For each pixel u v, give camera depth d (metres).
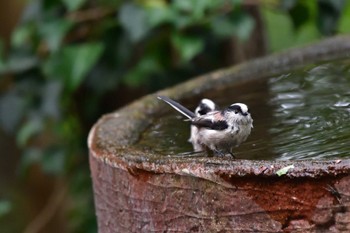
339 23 12.38
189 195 5.79
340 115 7.88
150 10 10.52
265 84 9.54
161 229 6.06
